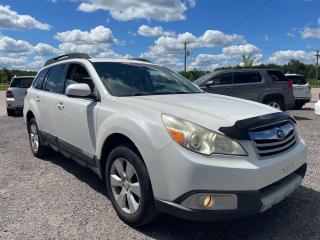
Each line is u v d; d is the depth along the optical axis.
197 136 3.19
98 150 4.19
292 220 3.90
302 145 4.01
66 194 4.76
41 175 5.61
